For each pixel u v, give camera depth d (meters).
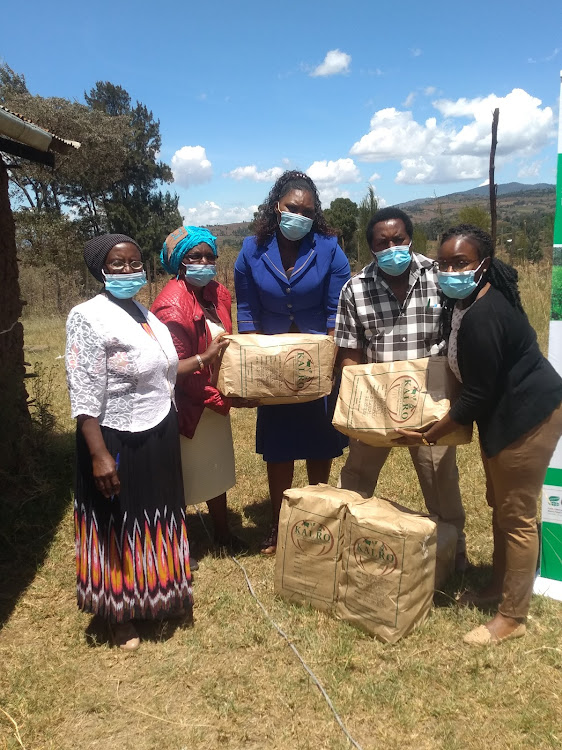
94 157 33.94
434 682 2.70
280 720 2.51
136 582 2.98
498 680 2.68
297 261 3.70
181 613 3.23
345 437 4.11
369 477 3.71
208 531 4.40
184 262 3.56
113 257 2.85
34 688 2.74
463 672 2.74
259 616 3.25
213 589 3.56
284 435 3.86
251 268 3.79
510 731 2.42
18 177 29.48
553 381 2.72
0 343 5.13
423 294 3.28
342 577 3.13
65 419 7.06
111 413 2.86
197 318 3.59
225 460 3.95
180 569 3.12
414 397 2.98
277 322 3.87
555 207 3.16
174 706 2.63
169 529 3.06
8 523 4.41
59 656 2.98
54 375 9.68
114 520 2.92
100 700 2.66
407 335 3.33
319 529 3.20
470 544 4.01
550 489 3.40
